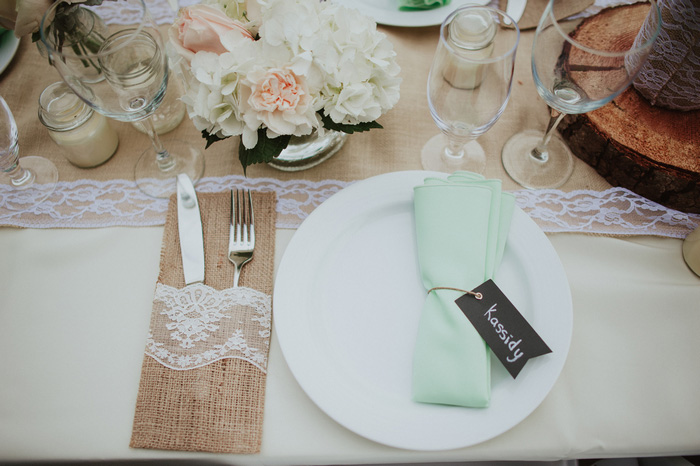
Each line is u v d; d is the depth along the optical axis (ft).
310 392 2.02
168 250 2.48
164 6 3.25
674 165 2.46
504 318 2.10
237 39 2.09
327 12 2.18
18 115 2.96
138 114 2.42
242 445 2.05
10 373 2.26
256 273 2.42
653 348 2.30
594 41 2.79
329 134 2.66
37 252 2.55
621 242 2.56
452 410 2.01
